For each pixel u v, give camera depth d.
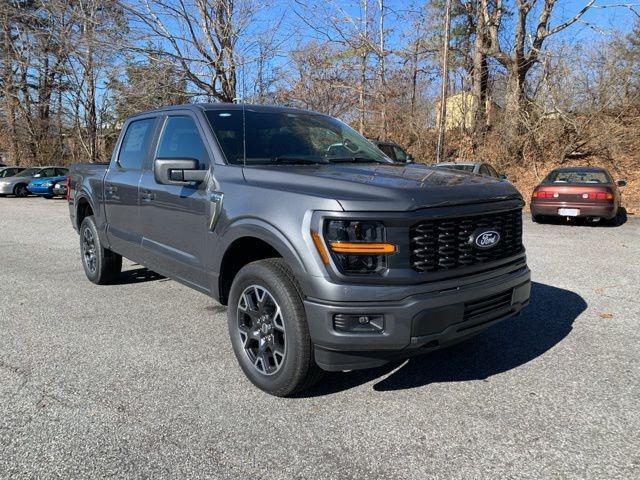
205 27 18.33
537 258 8.01
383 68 21.23
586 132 19.23
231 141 4.14
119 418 3.12
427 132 22.84
